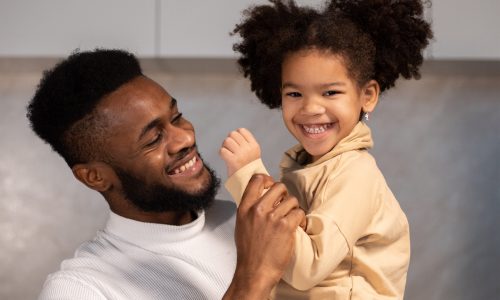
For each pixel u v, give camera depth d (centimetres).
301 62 144
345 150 144
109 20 427
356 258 140
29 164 432
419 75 163
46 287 147
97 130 147
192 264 152
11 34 429
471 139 425
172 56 426
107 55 151
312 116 144
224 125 435
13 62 445
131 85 148
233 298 125
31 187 428
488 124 428
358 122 151
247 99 444
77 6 428
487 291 390
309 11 154
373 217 141
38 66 452
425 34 160
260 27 158
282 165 155
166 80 457
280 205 128
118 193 153
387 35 154
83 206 425
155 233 152
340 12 154
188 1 425
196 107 443
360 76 146
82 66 149
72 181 429
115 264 149
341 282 140
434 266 396
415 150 422
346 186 138
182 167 148
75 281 145
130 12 427
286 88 146
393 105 433
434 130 428
